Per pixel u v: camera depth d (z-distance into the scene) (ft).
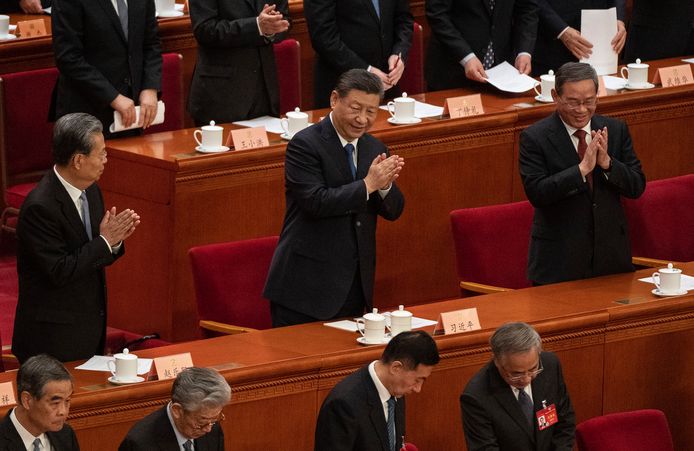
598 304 84.79
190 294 93.91
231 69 101.76
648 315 85.40
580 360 84.58
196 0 100.53
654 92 110.11
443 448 81.56
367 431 68.39
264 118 103.50
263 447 75.97
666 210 99.91
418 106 105.81
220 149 93.81
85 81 94.63
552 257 88.22
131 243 95.04
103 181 95.86
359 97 77.61
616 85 110.93
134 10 96.63
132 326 95.91
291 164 79.00
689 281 89.86
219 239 94.22
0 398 69.21
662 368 87.10
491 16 110.52
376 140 81.20
